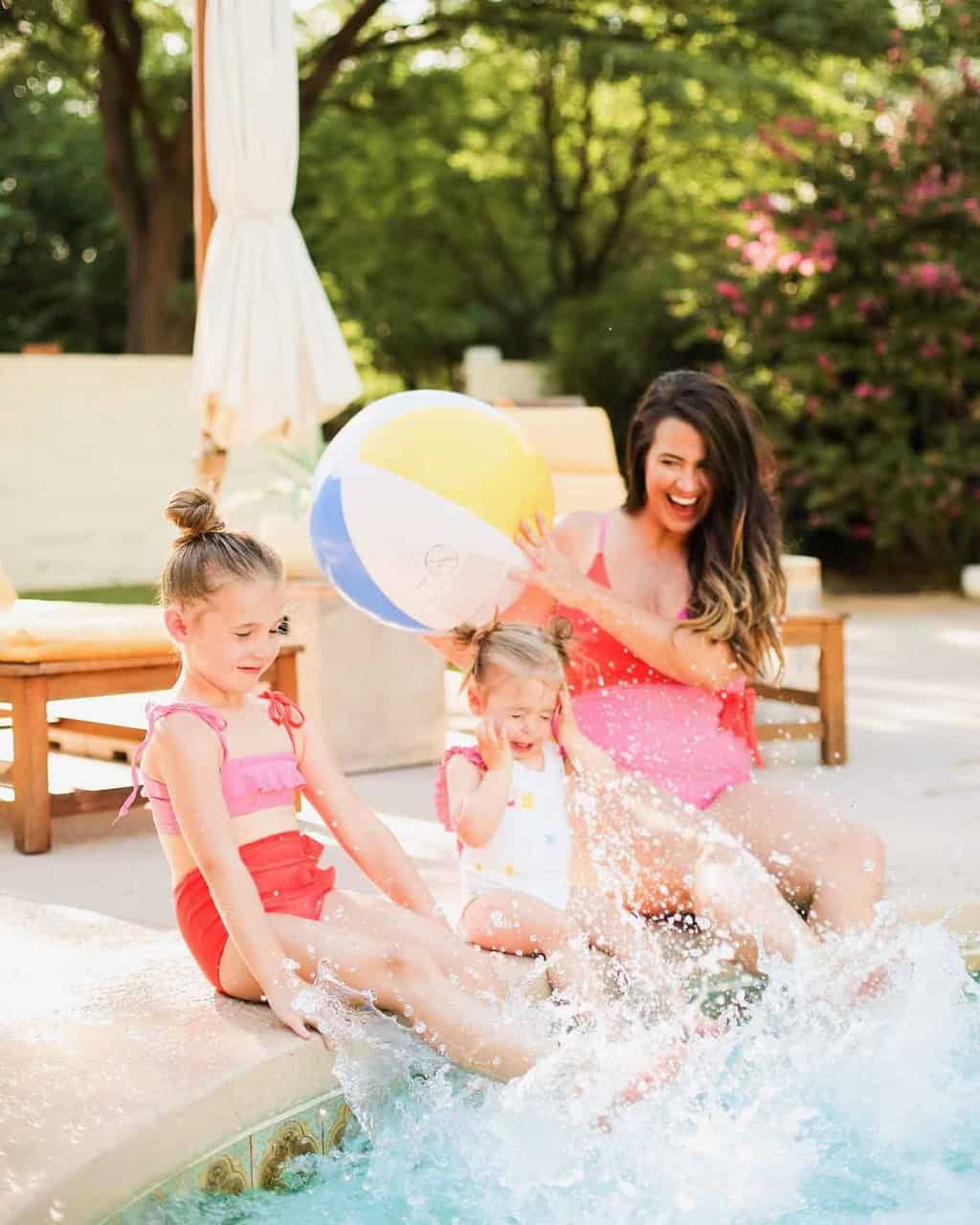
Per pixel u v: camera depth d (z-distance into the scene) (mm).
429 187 20359
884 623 10906
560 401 8977
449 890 3691
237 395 5672
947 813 4500
